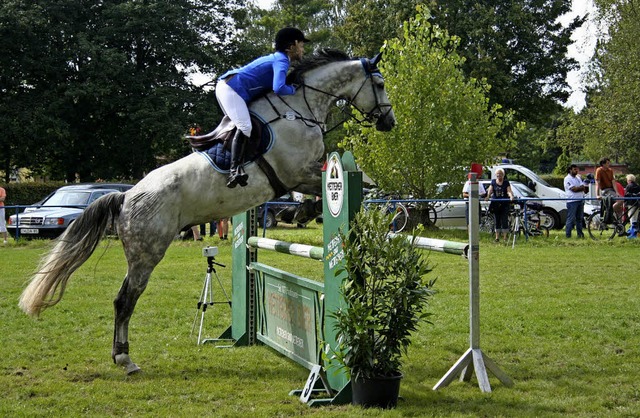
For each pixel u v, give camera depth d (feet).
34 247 55.72
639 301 29.22
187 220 20.85
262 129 20.36
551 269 39.40
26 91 112.98
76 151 120.67
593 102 106.32
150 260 20.48
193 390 18.39
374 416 16.07
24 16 104.53
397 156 61.16
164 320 27.40
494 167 68.54
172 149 119.55
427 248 18.98
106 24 113.60
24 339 24.12
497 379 19.12
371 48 123.13
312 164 21.12
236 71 20.66
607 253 47.11
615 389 17.84
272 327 22.36
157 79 115.75
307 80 21.84
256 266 23.07
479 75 111.75
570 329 24.38
